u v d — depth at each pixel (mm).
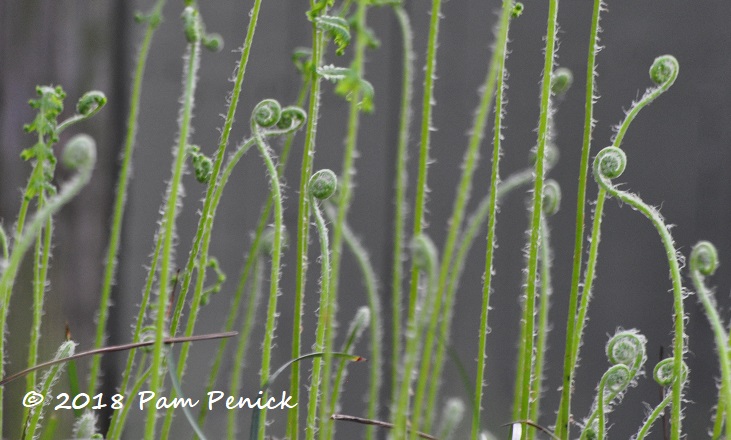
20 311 1801
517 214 2324
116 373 2020
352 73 1408
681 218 2355
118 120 2082
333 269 1436
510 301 2328
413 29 2297
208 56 2209
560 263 2361
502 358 2314
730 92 2361
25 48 1975
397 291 1578
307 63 1589
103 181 2057
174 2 2156
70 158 1424
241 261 2189
